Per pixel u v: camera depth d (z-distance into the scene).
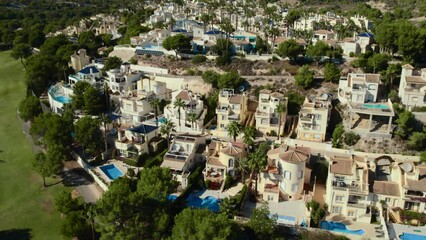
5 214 106.25
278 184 104.06
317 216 89.56
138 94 155.25
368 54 160.75
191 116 131.62
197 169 113.12
